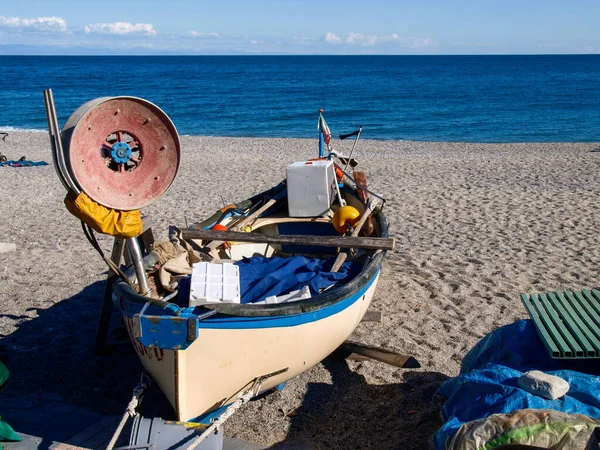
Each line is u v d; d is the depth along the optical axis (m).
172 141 4.59
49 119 4.04
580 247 9.28
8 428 4.52
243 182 14.96
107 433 4.72
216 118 39.47
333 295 4.68
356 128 34.06
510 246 9.40
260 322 4.30
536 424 3.47
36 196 13.35
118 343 6.04
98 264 8.84
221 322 4.18
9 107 44.66
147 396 5.30
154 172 4.57
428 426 4.72
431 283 7.87
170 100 52.16
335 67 137.75
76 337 6.48
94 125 4.31
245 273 5.32
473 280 7.96
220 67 138.88
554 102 47.91
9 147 23.28
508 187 13.84
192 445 3.90
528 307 4.93
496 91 59.78
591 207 11.72
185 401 4.28
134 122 4.46
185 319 3.99
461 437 3.56
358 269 5.68
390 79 84.12
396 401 5.17
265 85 72.12
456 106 45.69
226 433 4.78
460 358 5.93
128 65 154.38
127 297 4.41
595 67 129.88
